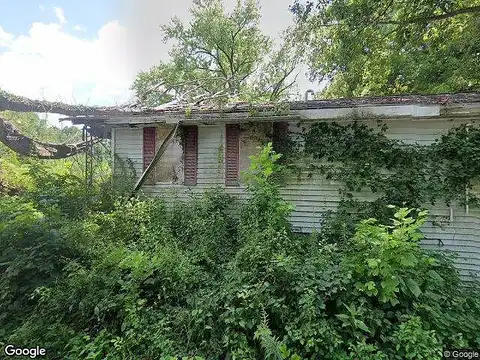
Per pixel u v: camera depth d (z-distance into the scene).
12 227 5.20
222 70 24.69
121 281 4.51
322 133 6.97
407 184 6.26
